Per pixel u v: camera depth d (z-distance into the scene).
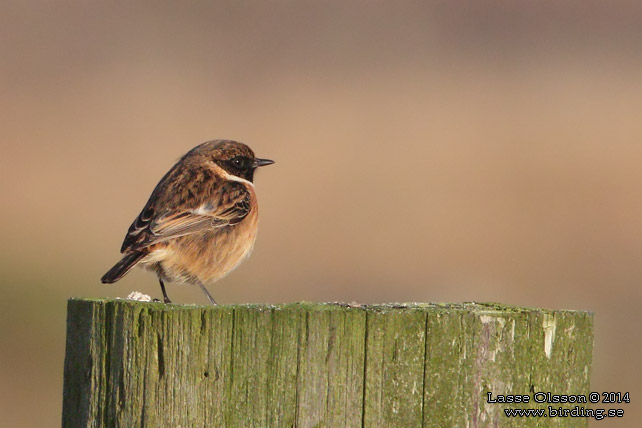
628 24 39.66
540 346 6.89
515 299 21.09
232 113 28.72
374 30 39.00
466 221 23.30
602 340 19.17
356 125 27.83
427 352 6.68
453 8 41.34
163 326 6.68
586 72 33.41
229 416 6.61
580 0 42.38
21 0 38.91
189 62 34.47
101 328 6.86
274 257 22.05
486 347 6.76
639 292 21.17
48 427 16.12
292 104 29.75
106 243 22.28
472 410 6.73
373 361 6.64
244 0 41.16
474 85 31.91
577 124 28.14
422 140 26.88
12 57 33.53
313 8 41.16
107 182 24.58
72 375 7.03
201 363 6.64
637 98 30.48
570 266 22.06
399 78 32.94
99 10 39.09
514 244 22.69
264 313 6.61
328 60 35.38
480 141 26.88
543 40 37.59
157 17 39.06
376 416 6.62
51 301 19.72
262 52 36.12
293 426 6.58
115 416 6.77
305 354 6.60
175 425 6.64
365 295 21.08
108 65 33.50
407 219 23.27
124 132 27.17
